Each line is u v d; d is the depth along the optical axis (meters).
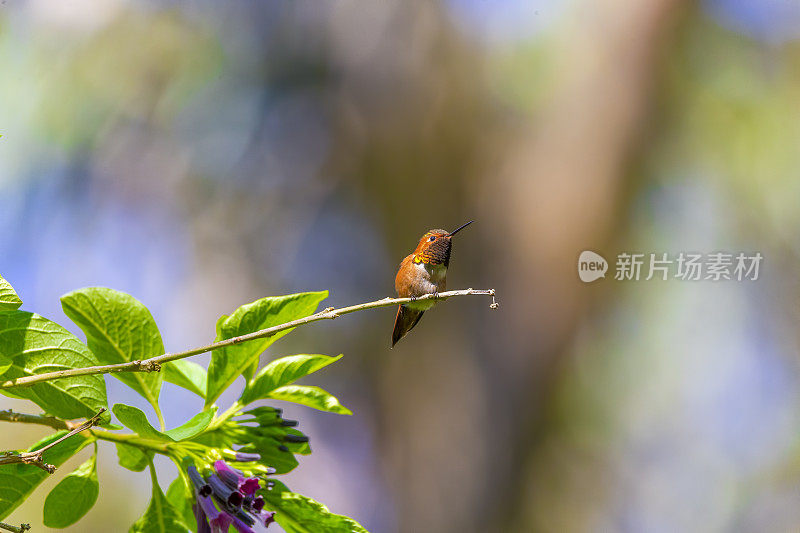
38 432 10.40
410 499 15.84
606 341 16.61
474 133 15.77
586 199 15.77
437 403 15.83
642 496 17.20
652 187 16.25
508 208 15.88
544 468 16.11
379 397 16.08
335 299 15.94
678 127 16.08
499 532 15.78
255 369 2.57
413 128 15.70
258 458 2.30
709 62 16.11
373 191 15.99
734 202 16.66
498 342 15.90
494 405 15.90
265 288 15.97
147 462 2.38
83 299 2.43
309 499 2.38
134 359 2.49
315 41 15.79
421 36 15.71
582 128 15.80
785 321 16.83
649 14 15.73
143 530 2.40
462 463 15.82
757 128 16.39
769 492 17.69
